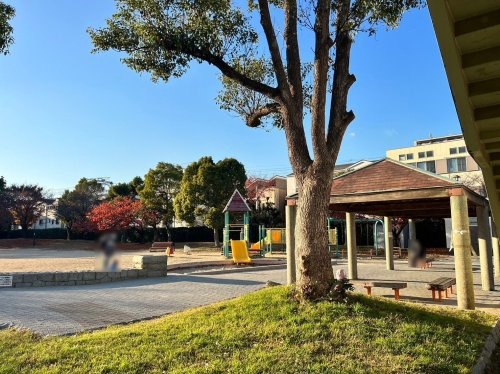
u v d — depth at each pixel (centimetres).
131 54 731
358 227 3738
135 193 4912
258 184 4266
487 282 1252
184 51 694
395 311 634
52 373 453
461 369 464
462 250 920
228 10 718
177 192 4062
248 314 612
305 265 647
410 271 1830
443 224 3350
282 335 538
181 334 560
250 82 708
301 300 639
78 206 4638
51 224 5903
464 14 400
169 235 4216
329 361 472
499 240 793
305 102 866
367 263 2309
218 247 3656
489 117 504
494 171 661
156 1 680
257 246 2744
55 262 2180
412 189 1018
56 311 816
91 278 1262
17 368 468
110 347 527
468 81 471
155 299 984
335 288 641
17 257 2708
